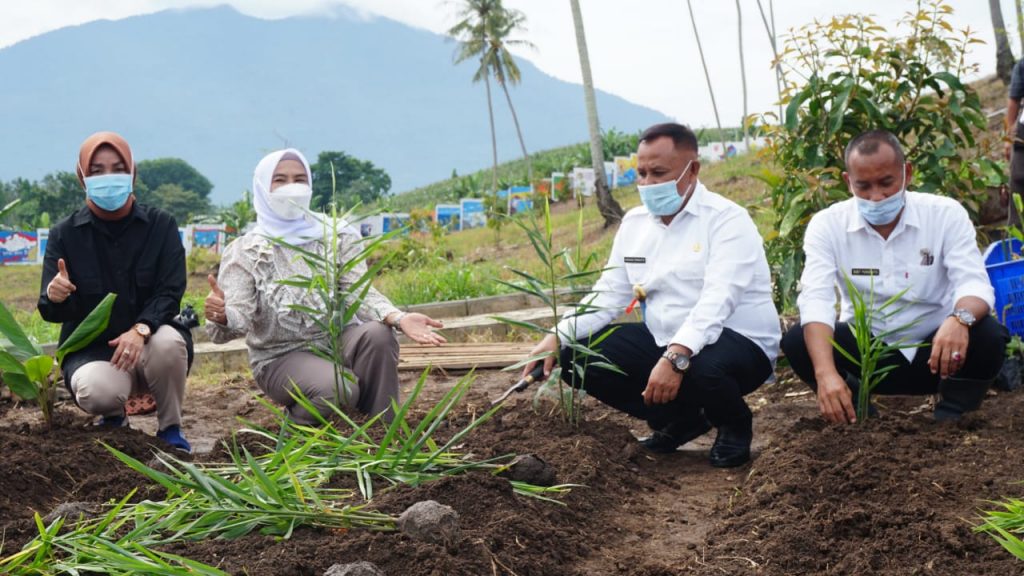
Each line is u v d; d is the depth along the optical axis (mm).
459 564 2691
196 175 122500
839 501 3291
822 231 4375
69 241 4645
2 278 33375
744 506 3383
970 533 2949
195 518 2955
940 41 5738
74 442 4109
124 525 2996
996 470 3500
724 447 4250
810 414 5004
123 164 4562
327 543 2764
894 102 5820
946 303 4332
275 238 4059
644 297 4391
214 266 28047
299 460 3256
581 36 23859
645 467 4230
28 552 2627
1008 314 4715
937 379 4414
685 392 4172
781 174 6414
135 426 5469
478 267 13930
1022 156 6023
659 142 4176
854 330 3957
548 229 4078
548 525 3141
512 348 7254
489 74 46625
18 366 4172
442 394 6070
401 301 11438
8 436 3926
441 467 3434
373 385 4488
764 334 4340
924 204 4258
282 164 4633
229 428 5578
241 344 8117
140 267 4684
